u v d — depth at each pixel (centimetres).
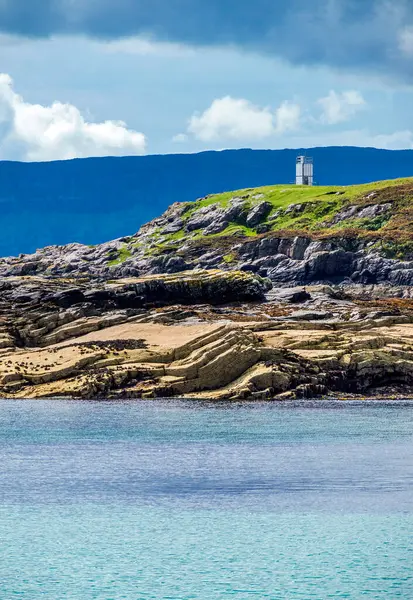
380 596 15262
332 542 17675
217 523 18825
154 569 16388
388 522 18812
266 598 15175
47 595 15250
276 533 18188
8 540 17862
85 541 17812
